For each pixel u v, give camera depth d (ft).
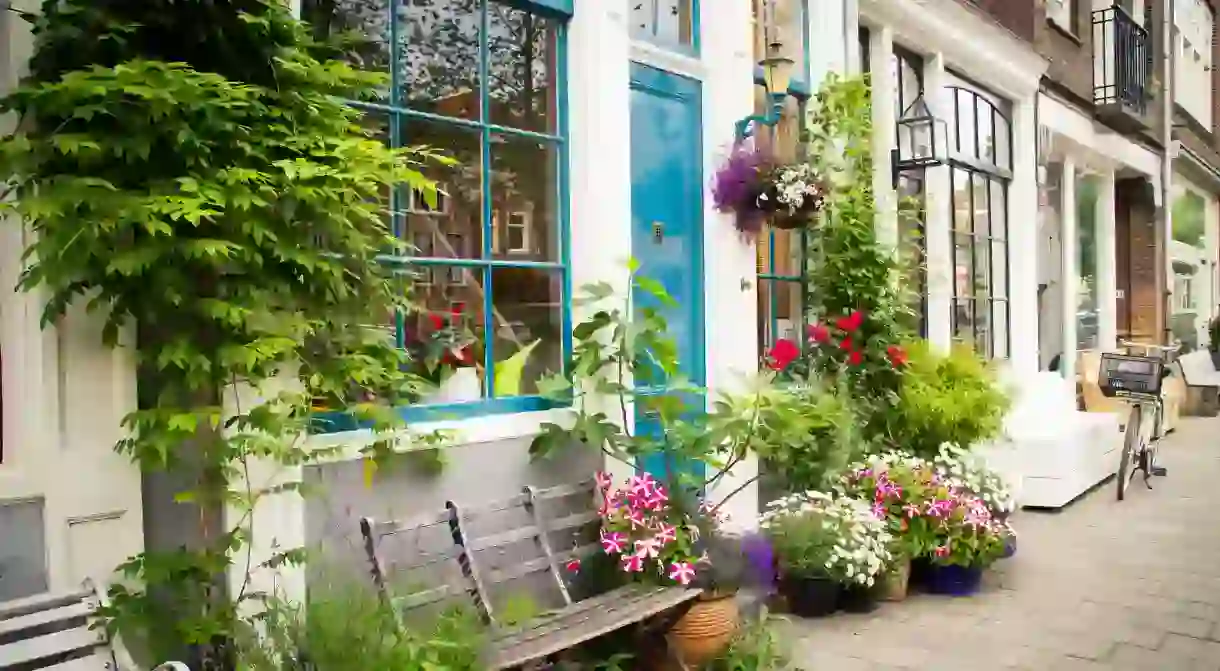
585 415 14.11
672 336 16.75
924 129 25.21
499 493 13.41
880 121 23.39
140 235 8.70
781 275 20.25
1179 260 54.65
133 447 9.11
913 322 24.18
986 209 29.86
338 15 11.96
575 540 13.79
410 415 12.38
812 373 19.70
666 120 16.89
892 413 20.24
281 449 9.55
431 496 12.49
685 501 14.14
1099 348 41.75
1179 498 26.71
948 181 26.40
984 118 29.78
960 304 27.61
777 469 18.52
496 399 13.70
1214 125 61.36
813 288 20.71
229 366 8.93
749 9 18.19
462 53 13.46
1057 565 19.66
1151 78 44.65
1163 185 46.91
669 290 16.78
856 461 18.86
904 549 17.06
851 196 20.43
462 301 13.30
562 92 14.93
